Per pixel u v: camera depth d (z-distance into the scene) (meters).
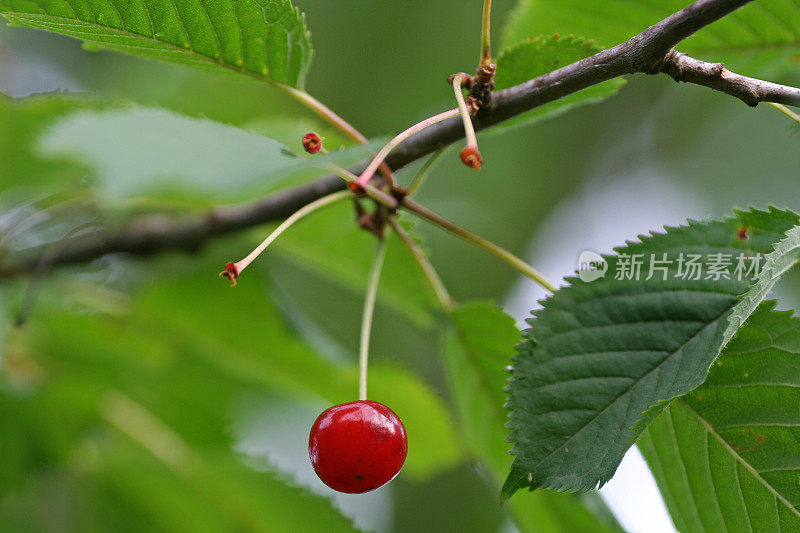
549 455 3.57
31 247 6.43
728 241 3.90
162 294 6.63
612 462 3.42
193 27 4.27
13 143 6.04
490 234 11.09
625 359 3.75
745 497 3.87
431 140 4.31
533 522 5.81
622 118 12.11
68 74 9.00
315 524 7.03
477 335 5.11
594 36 5.73
